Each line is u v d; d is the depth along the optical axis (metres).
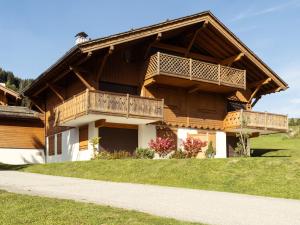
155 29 21.88
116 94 20.91
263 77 27.00
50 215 8.00
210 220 8.10
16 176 15.47
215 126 26.00
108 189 12.21
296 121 52.91
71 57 20.42
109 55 21.69
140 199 10.44
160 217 8.02
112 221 7.57
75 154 23.95
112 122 22.33
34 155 28.55
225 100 26.73
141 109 21.62
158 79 22.91
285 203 10.47
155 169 15.55
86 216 7.90
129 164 16.66
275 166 14.34
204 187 13.30
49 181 13.94
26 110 29.23
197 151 22.61
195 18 23.20
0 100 30.16
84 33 26.45
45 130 28.92
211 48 26.06
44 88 26.16
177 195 11.30
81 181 14.16
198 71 23.33
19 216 7.95
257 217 8.50
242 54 25.27
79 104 20.84
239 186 13.06
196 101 25.47
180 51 24.95
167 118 24.06
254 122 25.53
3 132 27.81
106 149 22.09
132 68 23.38
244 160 15.26
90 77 21.84
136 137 23.19
